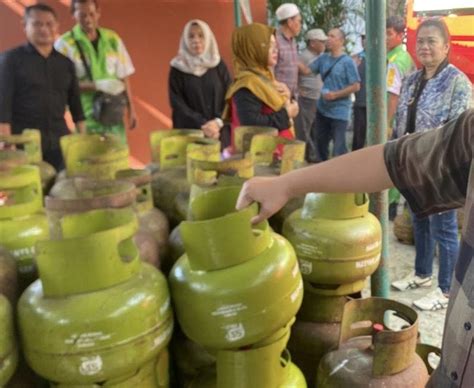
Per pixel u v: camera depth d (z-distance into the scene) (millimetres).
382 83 1603
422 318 2613
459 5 3922
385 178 938
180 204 1549
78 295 999
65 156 1745
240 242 1083
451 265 2703
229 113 2652
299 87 4891
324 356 1416
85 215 1124
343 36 4785
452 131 870
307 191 998
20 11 4516
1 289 1086
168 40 5086
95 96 3512
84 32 3484
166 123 5238
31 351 999
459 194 887
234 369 1153
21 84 2891
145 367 1086
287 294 1109
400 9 4297
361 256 1406
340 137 4887
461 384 820
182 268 1152
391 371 1286
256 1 5512
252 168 1629
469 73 3844
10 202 1312
